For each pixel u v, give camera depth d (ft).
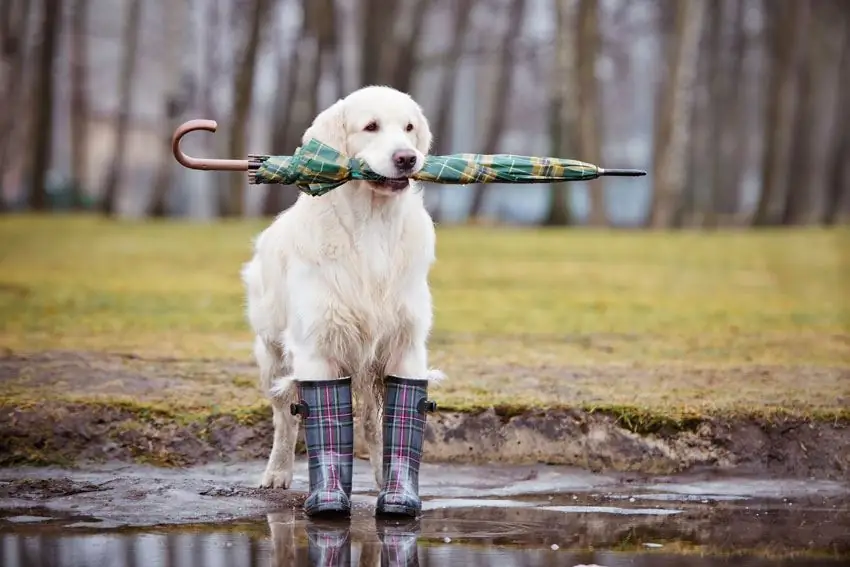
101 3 235.20
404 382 25.89
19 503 26.30
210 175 183.42
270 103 213.66
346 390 25.72
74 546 22.68
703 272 75.46
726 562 22.18
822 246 98.73
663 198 134.82
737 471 31.12
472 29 202.28
